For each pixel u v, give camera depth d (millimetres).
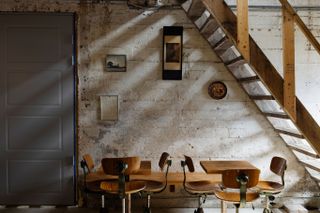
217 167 4184
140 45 5125
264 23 5141
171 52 5102
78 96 5125
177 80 5152
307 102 5164
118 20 5109
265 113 4957
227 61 5004
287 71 3936
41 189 5164
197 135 5176
